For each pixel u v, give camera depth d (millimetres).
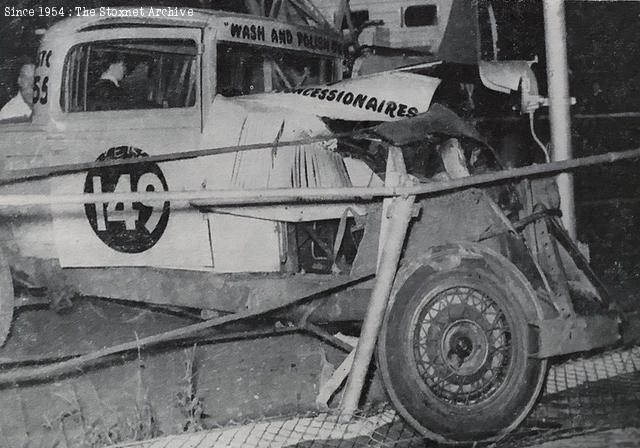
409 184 3705
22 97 5133
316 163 4199
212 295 4203
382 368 3662
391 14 8398
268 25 4902
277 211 4164
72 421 4031
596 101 7258
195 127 4273
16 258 4234
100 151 4227
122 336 4719
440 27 8281
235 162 4164
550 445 3547
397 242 3629
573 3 7141
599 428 3730
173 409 4227
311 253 4672
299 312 4145
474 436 3650
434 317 3693
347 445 3699
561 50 5383
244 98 4387
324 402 3750
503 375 3738
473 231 3934
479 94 5418
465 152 4418
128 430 3955
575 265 4191
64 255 4188
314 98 4391
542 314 3719
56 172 4172
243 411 4219
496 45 6004
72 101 4328
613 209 7203
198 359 4812
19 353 4383
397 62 6277
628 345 5102
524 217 4133
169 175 4172
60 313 4703
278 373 4676
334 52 5730
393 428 3930
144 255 4172
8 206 4160
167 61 4520
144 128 4250
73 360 3779
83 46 4316
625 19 7219
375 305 3627
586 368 4824
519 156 5621
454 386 3689
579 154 7180
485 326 3709
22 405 4117
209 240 4176
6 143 4297
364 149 4391
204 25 4402
